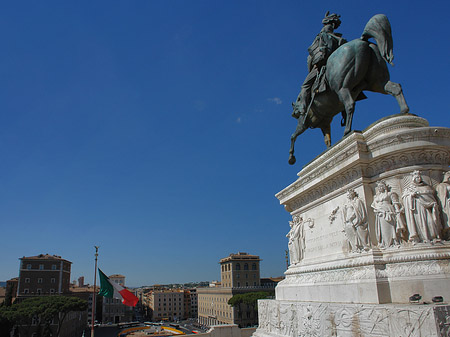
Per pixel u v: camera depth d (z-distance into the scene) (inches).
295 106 324.5
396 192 196.5
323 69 280.4
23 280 2417.6
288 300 269.3
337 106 289.1
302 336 225.6
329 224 241.9
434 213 183.0
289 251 294.7
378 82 251.9
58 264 2549.2
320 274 237.9
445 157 197.6
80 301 1987.0
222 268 3267.7
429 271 173.2
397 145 195.5
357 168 213.8
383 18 235.9
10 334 1716.3
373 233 201.9
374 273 186.9
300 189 273.6
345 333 184.7
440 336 137.4
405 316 151.2
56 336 1964.8
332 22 299.1
